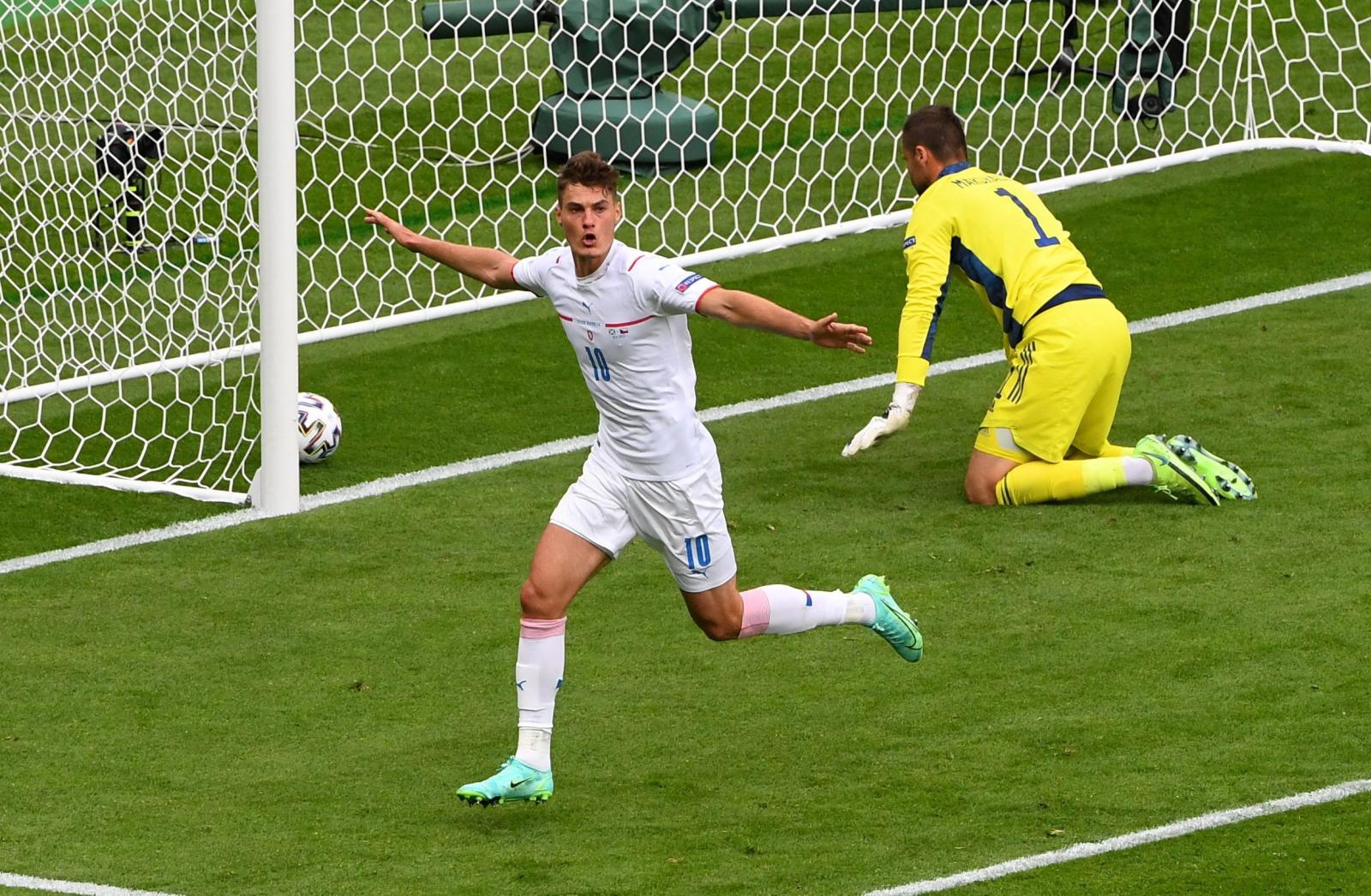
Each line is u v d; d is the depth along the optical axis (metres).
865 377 31.25
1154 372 30.12
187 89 45.81
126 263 37.91
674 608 22.34
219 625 22.38
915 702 19.42
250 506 26.56
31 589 23.75
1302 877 15.40
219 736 19.34
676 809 17.28
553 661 16.97
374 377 32.06
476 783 16.75
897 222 36.41
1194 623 20.97
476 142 44.28
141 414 31.20
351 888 15.87
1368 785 16.95
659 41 41.53
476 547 24.66
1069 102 44.53
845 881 15.68
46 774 18.50
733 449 28.12
